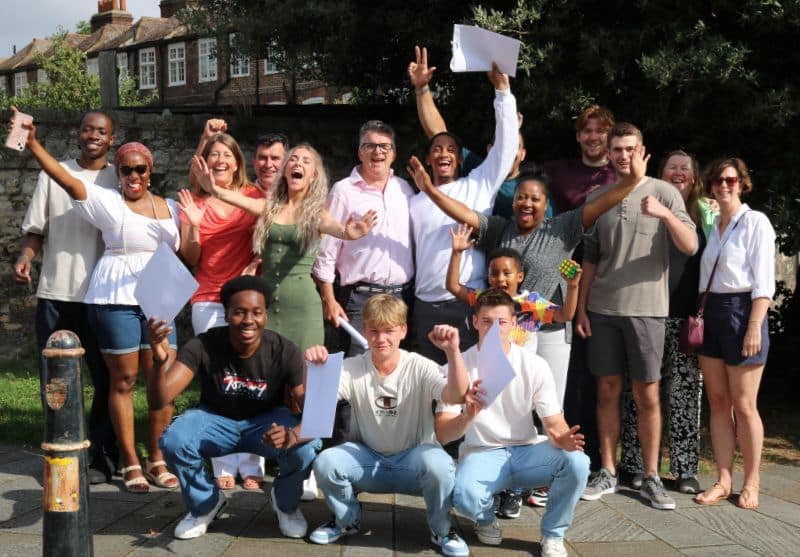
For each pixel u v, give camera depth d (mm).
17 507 4641
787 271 13766
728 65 6691
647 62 6797
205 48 29984
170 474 5207
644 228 5082
